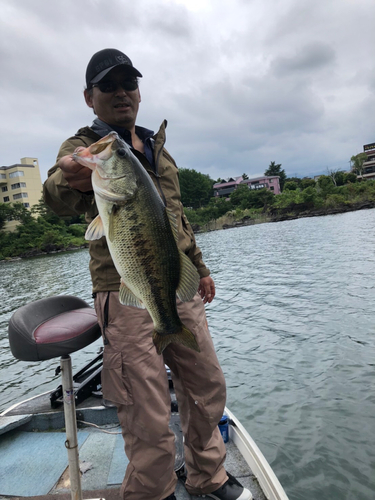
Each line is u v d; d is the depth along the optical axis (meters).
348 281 12.63
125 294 1.73
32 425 3.10
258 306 11.02
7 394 7.75
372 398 5.40
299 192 77.81
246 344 8.06
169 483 1.93
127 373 1.87
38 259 52.12
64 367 1.70
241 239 38.00
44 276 29.42
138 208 1.68
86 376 3.57
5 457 2.77
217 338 8.68
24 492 2.42
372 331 7.85
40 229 65.31
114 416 3.13
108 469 2.58
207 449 2.12
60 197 1.74
